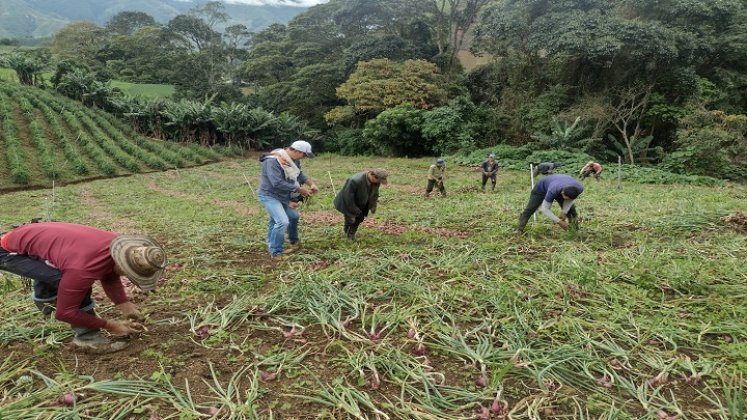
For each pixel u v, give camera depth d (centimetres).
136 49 5719
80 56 5697
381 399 299
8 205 1388
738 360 331
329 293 449
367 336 373
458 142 2516
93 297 460
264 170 611
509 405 292
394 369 328
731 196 1163
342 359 338
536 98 2448
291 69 4038
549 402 292
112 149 2323
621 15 2250
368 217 945
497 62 2775
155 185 1834
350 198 671
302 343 366
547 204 678
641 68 2042
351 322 402
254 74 4172
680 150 1873
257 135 3162
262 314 412
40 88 3269
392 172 2052
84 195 1573
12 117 2441
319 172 2098
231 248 684
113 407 285
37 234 322
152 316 414
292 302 434
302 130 3284
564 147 2081
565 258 541
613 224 768
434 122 2567
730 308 404
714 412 282
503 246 631
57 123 2441
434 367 333
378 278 501
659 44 1897
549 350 346
